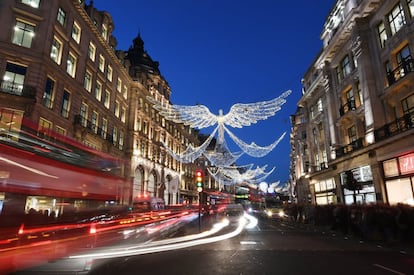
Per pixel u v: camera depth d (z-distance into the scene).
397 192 18.48
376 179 20.28
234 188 89.19
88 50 30.22
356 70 24.02
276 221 27.44
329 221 19.30
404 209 11.67
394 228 11.96
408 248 10.67
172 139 57.97
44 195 10.26
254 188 82.88
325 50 28.70
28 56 22.08
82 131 27.73
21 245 9.08
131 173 39.47
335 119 28.31
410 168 17.22
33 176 9.88
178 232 16.69
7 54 21.36
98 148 31.77
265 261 8.27
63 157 11.44
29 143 9.99
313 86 33.56
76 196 12.03
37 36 22.94
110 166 15.31
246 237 14.15
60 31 25.27
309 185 35.97
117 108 38.38
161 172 50.69
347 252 9.84
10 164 9.20
